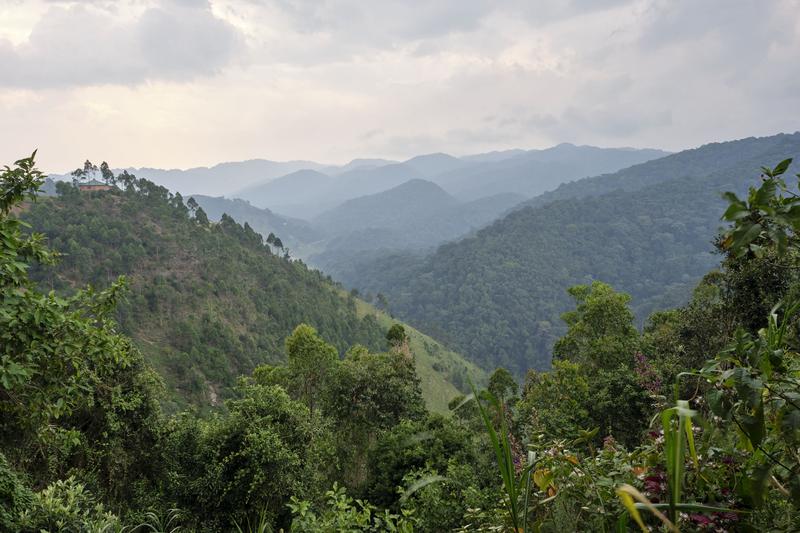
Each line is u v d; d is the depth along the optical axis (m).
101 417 11.88
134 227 106.88
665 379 13.82
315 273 152.38
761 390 1.58
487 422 1.64
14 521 5.48
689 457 2.03
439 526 8.51
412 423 17.31
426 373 113.69
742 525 1.74
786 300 1.81
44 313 5.14
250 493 11.70
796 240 1.74
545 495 2.50
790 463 1.76
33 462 9.58
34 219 92.56
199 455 12.69
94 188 119.50
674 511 1.25
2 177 5.33
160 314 89.25
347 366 22.03
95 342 5.90
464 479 10.90
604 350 21.94
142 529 10.36
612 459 2.44
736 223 1.80
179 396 70.94
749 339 1.79
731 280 10.27
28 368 5.09
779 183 1.71
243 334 95.88
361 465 20.38
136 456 12.85
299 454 13.66
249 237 134.25
